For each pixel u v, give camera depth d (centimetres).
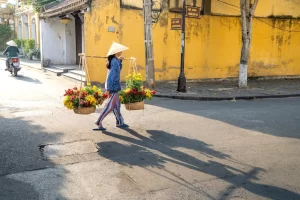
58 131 669
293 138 667
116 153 553
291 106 1049
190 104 1052
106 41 1330
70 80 1460
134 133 675
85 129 691
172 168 494
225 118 834
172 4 1471
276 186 441
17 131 659
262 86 1513
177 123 768
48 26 1883
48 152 546
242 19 1407
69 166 491
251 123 787
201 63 1598
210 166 505
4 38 3170
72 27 1945
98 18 1296
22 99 998
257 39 1739
